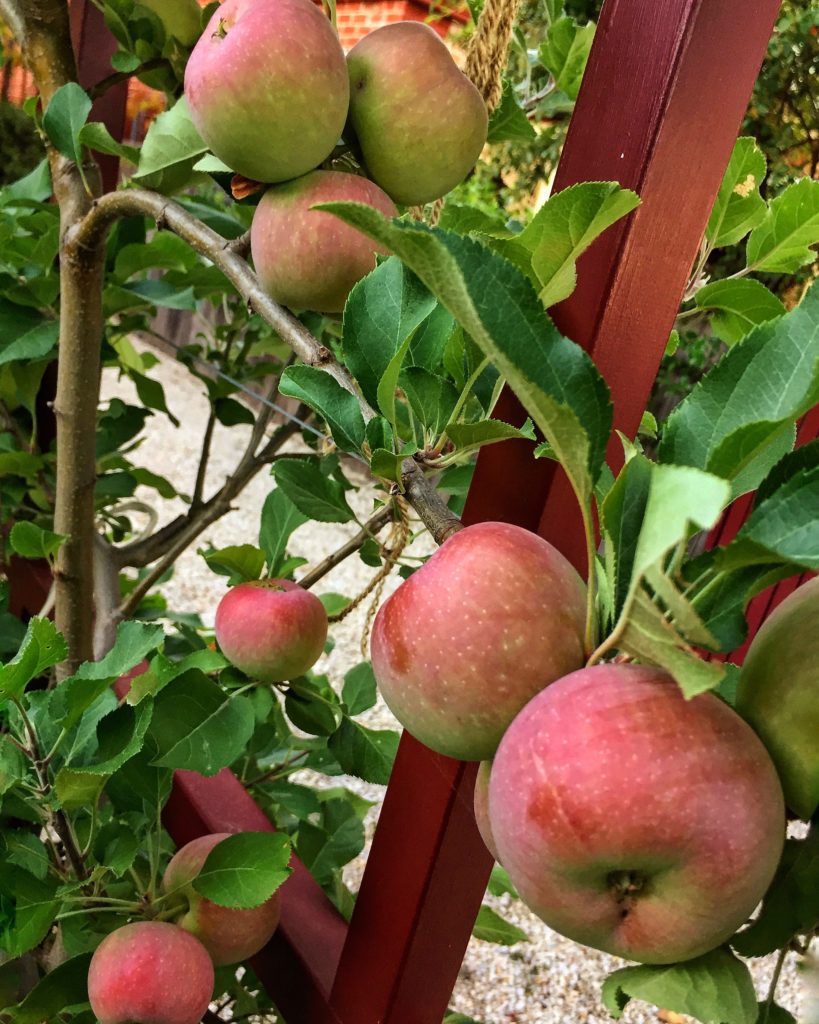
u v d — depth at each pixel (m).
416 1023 0.84
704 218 0.67
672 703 0.43
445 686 0.50
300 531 4.87
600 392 0.48
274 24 0.76
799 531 0.43
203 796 1.10
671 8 0.62
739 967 0.46
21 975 1.10
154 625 0.90
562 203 0.61
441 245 0.41
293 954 0.94
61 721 0.87
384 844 0.82
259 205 0.87
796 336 0.50
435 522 0.64
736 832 0.41
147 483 1.82
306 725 1.12
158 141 1.01
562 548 0.71
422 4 3.83
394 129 0.84
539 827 0.42
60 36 1.21
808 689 0.45
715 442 0.51
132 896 1.00
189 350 1.77
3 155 3.87
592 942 0.46
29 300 1.40
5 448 1.66
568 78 1.46
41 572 1.70
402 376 0.73
